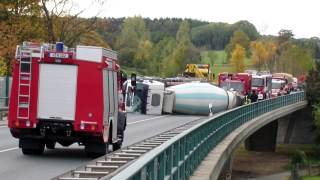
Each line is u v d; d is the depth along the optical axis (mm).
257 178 63438
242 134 43031
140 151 20875
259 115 60125
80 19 61750
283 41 193750
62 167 19891
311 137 96688
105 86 22484
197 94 63500
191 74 103938
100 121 22062
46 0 59781
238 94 71438
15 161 21203
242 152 86000
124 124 26156
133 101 63094
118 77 24750
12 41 56250
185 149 16234
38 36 61125
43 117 22156
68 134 22234
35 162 21078
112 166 16906
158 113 62844
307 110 95875
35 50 22250
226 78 80250
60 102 22188
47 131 22266
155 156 10031
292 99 85375
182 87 64812
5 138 29531
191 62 161500
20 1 59094
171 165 13086
